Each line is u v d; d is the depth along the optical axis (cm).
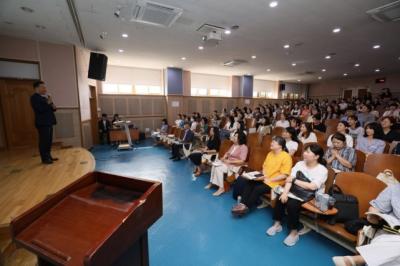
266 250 195
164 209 270
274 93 1332
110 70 813
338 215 182
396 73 1055
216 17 379
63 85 534
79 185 93
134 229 75
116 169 447
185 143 516
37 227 74
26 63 492
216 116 828
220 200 295
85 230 71
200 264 179
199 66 841
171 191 327
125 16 373
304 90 1497
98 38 489
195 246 201
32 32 446
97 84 791
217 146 429
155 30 441
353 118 394
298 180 208
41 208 78
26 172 320
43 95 355
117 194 91
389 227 134
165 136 664
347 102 974
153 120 901
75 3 327
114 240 64
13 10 349
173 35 471
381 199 153
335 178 202
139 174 413
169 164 484
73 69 545
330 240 208
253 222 241
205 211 265
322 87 1425
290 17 379
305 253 191
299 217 221
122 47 566
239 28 431
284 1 323
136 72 862
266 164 261
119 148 637
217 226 233
